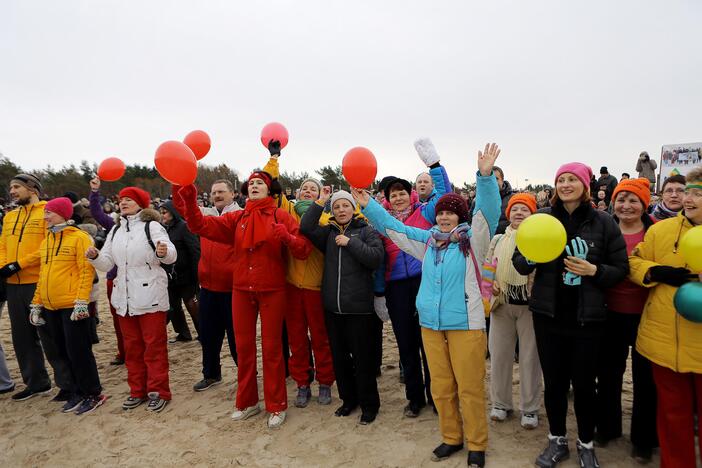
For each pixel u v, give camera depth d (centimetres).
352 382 383
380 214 317
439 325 289
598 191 956
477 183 284
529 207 347
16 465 329
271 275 360
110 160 455
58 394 432
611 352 306
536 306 283
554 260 279
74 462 329
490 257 357
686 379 255
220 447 338
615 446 313
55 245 399
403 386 443
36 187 450
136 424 380
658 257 268
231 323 443
